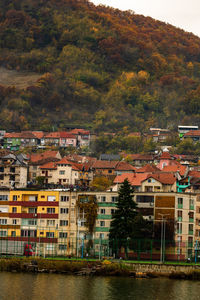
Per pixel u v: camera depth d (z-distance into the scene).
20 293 162.50
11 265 189.38
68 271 187.25
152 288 172.38
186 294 166.75
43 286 170.25
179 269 187.50
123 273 186.12
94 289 169.12
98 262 190.00
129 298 161.25
